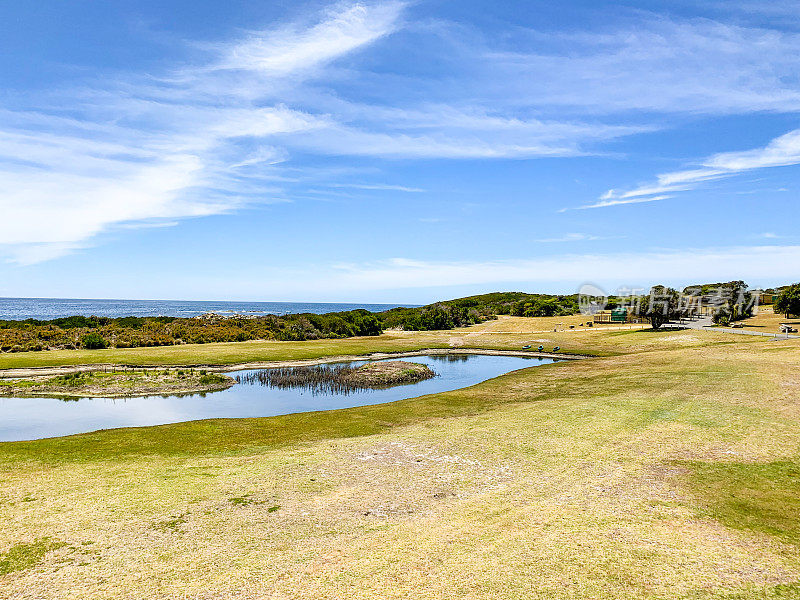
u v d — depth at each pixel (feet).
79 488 43.91
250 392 112.68
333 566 29.71
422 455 52.54
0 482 45.93
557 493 40.47
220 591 27.30
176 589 27.58
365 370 134.92
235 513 38.14
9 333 191.11
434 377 133.90
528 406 77.97
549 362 156.35
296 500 40.70
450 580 27.68
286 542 33.17
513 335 229.45
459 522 35.60
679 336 175.42
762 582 26.76
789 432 54.70
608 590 26.30
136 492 42.80
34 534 34.71
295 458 52.95
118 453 57.11
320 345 193.16
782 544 31.07
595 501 38.45
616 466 46.32
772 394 73.26
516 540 32.27
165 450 58.39
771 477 42.57
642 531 33.12
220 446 60.23
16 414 90.94
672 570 28.12
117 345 181.57
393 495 41.50
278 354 163.22
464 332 270.26
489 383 108.47
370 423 71.92
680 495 39.19
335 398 106.22
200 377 124.06
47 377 124.16
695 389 80.33
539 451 51.88
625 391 83.66
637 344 171.94
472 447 54.49
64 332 201.77
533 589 26.53
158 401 102.99
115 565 30.37
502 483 43.45
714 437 53.98
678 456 48.47
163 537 34.14
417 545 32.09
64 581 28.60
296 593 26.86
